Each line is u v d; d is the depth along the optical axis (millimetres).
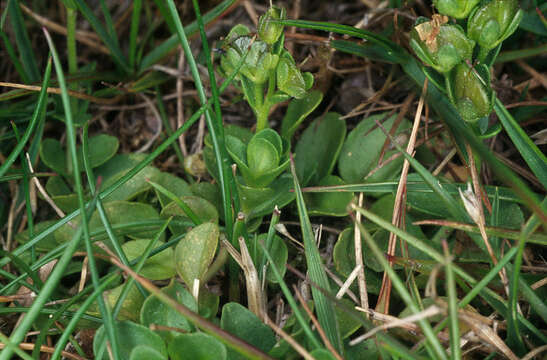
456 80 190
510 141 219
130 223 199
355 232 198
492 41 187
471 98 189
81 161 222
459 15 187
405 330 189
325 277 189
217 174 211
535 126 219
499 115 195
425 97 204
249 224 209
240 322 187
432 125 216
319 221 214
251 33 196
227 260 205
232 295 201
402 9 227
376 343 181
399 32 222
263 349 186
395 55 212
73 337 198
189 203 204
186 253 193
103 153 222
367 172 215
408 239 182
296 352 185
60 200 212
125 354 182
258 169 200
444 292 198
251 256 198
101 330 182
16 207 220
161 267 198
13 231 218
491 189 201
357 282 199
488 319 188
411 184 201
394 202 206
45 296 178
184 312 176
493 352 186
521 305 197
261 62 194
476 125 198
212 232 193
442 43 187
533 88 225
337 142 217
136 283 192
